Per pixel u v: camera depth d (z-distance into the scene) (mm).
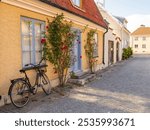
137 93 9695
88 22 15211
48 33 10195
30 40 9031
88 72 15430
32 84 9008
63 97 8883
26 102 7723
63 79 11602
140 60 33750
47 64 10211
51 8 10141
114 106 7680
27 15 8695
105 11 31859
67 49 10930
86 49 15320
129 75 15531
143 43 72625
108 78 14070
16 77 8062
